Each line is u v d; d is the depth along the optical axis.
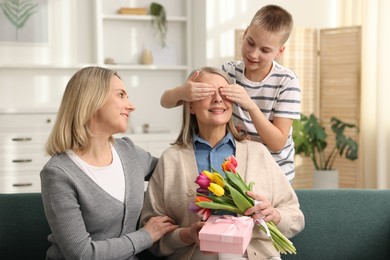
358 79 5.12
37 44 5.30
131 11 5.31
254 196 1.86
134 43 5.50
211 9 5.18
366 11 5.16
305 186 5.38
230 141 2.18
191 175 2.11
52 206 1.82
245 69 2.48
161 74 5.61
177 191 2.09
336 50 5.21
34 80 5.33
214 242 1.74
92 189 1.88
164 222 2.03
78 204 1.86
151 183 2.16
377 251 2.34
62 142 1.90
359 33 5.07
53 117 4.96
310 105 5.32
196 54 5.44
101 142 1.95
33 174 4.95
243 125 2.42
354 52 5.12
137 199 2.01
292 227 2.04
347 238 2.33
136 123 5.58
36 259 2.22
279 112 2.39
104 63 5.34
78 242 1.80
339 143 4.97
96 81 1.91
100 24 5.21
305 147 4.98
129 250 1.88
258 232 2.07
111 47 5.45
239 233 1.73
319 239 2.32
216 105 2.09
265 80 2.42
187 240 1.96
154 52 5.53
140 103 5.58
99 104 1.88
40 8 5.29
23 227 2.23
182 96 2.10
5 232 2.22
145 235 1.93
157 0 5.54
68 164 1.88
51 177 1.83
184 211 2.07
